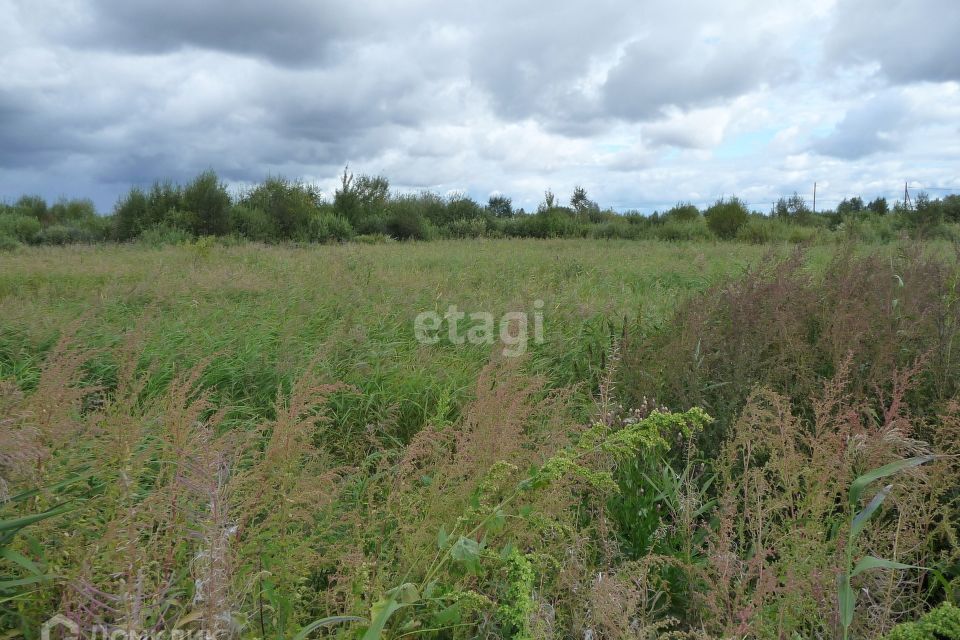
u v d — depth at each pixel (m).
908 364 3.77
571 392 4.29
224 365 5.14
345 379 4.99
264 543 2.34
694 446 3.34
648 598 2.54
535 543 2.57
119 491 2.23
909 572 2.57
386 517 2.70
